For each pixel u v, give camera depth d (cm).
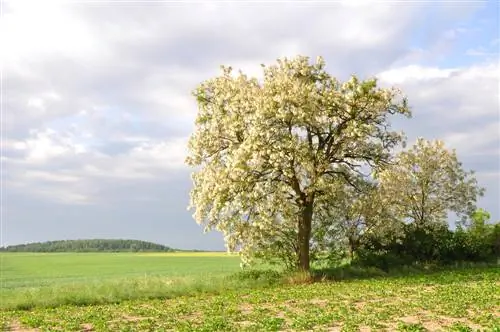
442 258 5403
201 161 4562
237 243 4250
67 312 2841
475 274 4338
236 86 4441
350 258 4966
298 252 4506
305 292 3366
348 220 4897
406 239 5253
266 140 4116
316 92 4312
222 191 4153
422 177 5631
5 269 8012
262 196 4162
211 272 6256
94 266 8588
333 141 4397
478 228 5956
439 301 2781
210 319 2419
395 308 2603
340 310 2592
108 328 2283
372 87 4262
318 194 4450
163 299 3384
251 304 2966
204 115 4603
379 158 4497
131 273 6725
